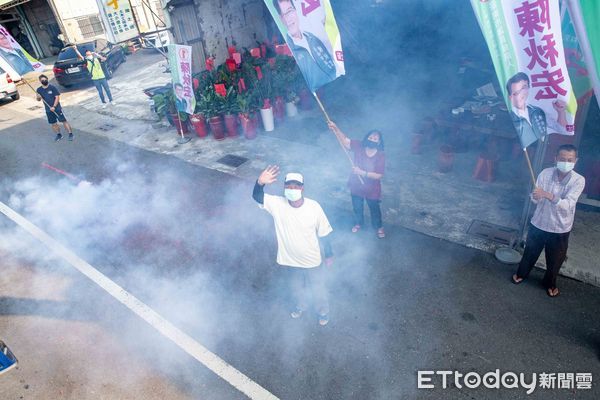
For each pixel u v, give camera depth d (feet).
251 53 37.83
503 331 13.66
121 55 60.08
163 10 32.09
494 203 19.99
